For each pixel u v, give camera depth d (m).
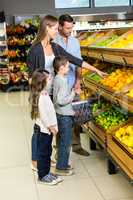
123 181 3.26
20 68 9.33
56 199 2.96
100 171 3.53
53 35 3.19
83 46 4.84
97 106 4.23
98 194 3.01
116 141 3.08
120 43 3.67
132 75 3.50
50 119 3.06
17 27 9.39
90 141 4.15
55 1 10.59
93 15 10.00
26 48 9.47
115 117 3.70
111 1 10.90
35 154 3.36
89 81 4.24
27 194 3.10
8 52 9.26
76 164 3.74
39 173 3.29
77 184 3.24
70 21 3.55
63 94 3.22
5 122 5.85
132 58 2.85
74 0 10.73
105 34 4.97
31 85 3.08
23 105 7.27
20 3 10.12
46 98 3.06
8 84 9.19
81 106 3.41
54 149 4.06
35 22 9.49
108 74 3.98
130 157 2.69
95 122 3.85
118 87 3.30
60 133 3.36
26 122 5.80
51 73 3.30
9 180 3.42
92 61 5.12
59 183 3.28
